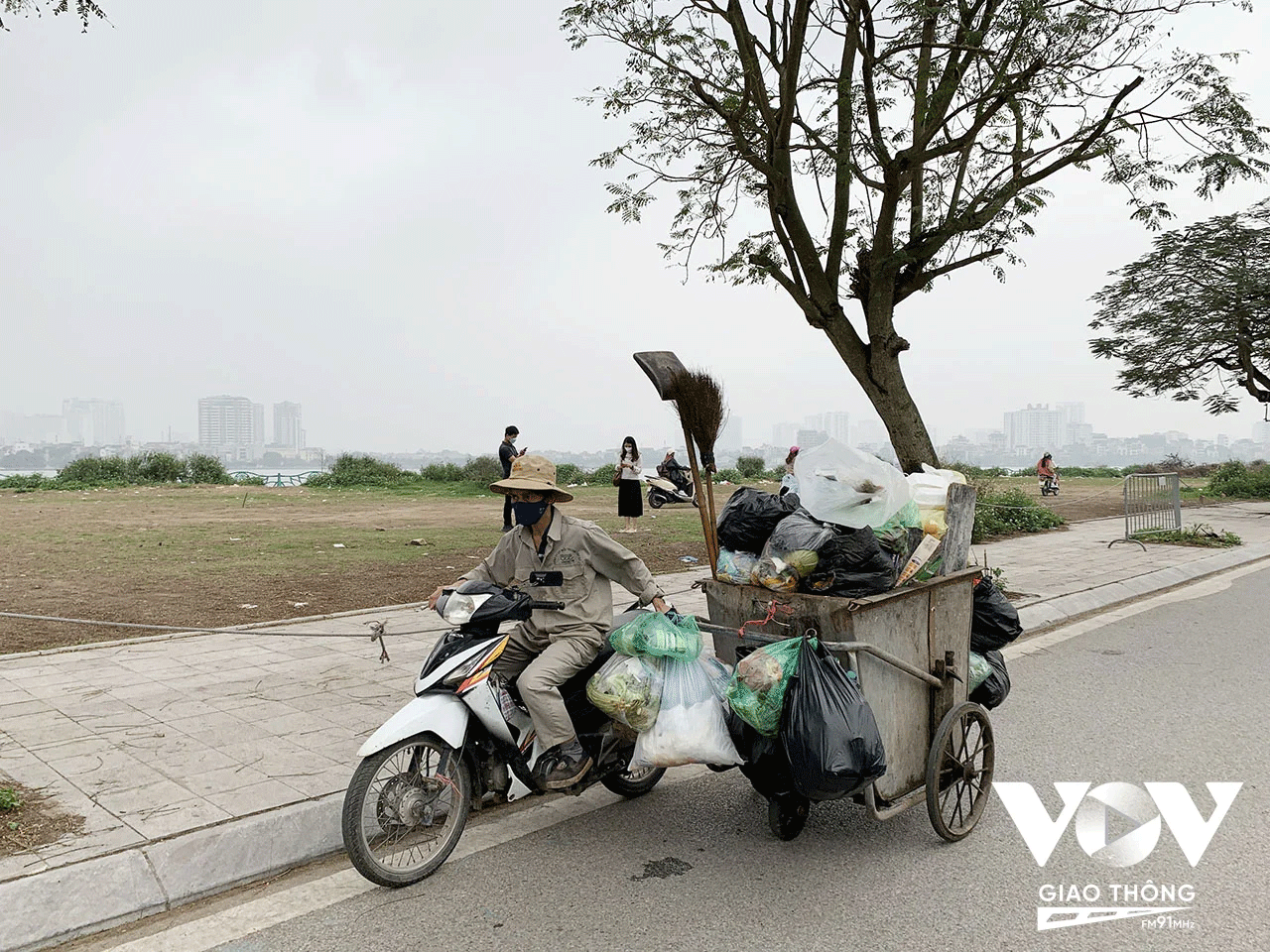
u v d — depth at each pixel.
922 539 4.05
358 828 3.50
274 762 4.66
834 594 3.83
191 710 5.55
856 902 3.51
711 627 4.32
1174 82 8.95
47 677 6.30
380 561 12.10
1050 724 5.85
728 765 3.88
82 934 3.27
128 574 10.78
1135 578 11.73
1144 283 30.92
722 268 10.40
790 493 4.50
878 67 9.66
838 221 9.54
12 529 15.96
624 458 15.96
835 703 3.58
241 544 13.85
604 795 4.69
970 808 4.33
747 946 3.19
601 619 4.04
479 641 3.83
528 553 4.07
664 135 10.05
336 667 6.61
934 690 4.16
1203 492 32.44
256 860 3.77
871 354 9.72
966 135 9.17
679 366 4.57
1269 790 4.68
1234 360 29.92
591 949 3.17
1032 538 16.84
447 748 3.79
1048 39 8.74
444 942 3.23
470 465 32.81
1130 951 3.15
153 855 3.61
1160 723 5.86
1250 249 28.86
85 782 4.35
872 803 3.81
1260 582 12.29
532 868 3.83
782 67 9.19
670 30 9.04
